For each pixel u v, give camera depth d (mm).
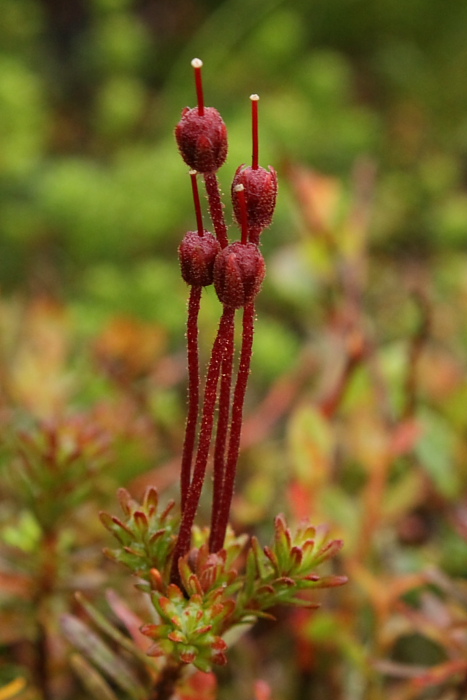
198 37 571
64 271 413
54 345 291
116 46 522
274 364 338
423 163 545
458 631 210
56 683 220
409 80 603
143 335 310
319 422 233
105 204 404
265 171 167
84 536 230
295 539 181
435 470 244
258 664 235
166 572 177
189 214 424
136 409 281
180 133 165
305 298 292
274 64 540
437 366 301
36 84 521
